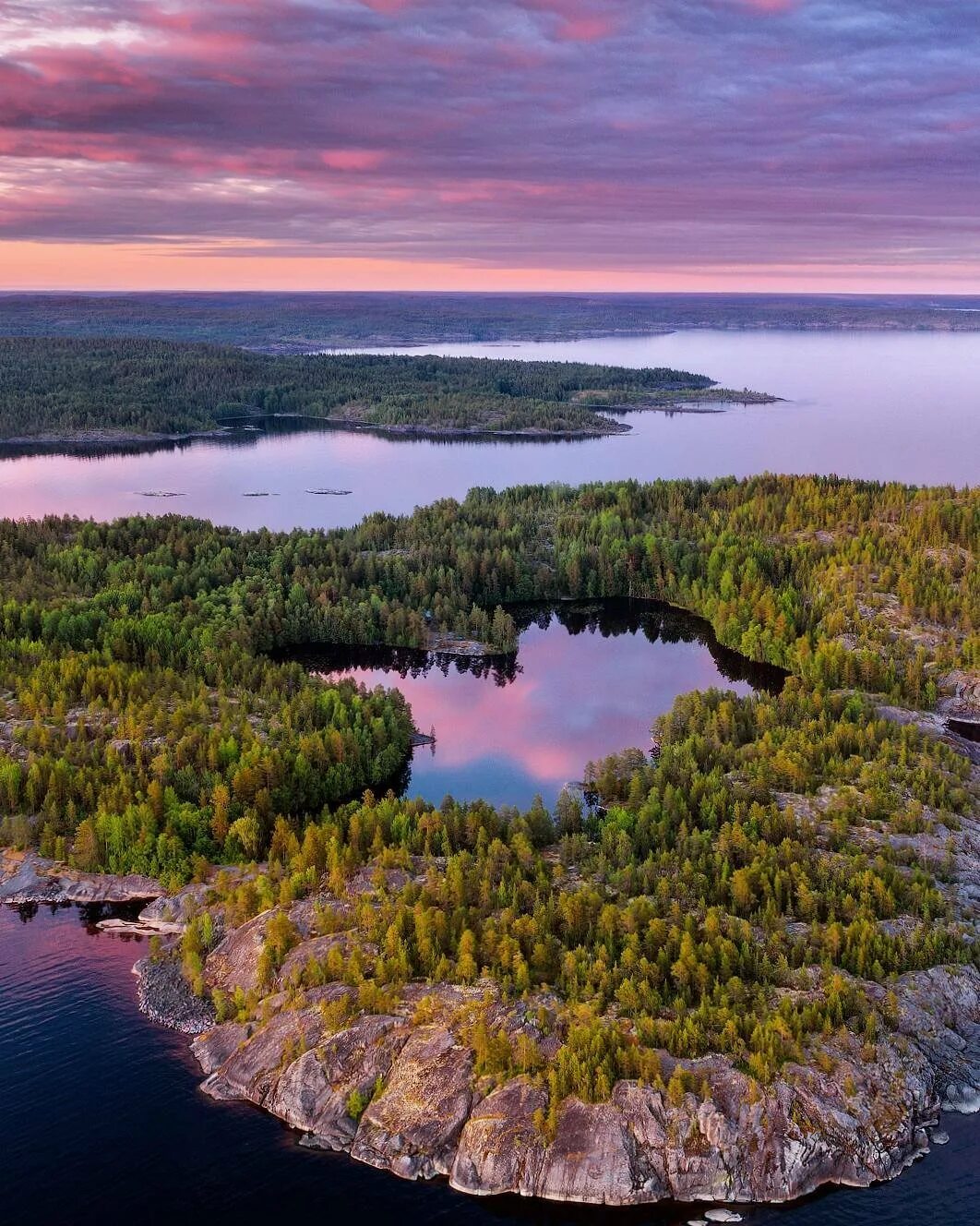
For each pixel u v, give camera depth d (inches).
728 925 3663.9
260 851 4566.9
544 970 3484.3
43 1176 2979.8
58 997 3732.8
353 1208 2898.6
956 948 3639.3
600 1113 2992.1
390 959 3491.6
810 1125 2987.2
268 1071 3292.3
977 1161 2997.0
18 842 4626.0
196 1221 2839.6
